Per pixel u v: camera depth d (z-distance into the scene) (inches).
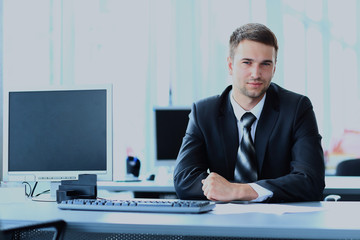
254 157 72.7
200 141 76.9
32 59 168.2
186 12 201.6
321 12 200.1
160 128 136.6
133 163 136.1
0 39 97.7
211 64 200.7
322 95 198.1
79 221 46.1
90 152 73.3
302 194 64.4
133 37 198.5
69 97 74.4
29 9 167.8
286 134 72.7
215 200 62.5
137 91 197.0
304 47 199.3
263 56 68.7
